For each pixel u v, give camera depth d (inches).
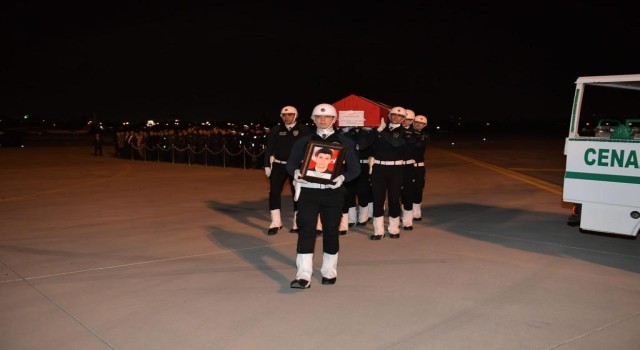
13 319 188.4
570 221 331.9
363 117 320.8
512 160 890.7
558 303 204.4
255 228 343.6
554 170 726.5
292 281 225.5
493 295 213.0
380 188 307.0
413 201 365.4
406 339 172.2
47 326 182.4
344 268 251.4
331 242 225.9
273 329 180.2
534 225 351.9
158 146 896.3
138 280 232.1
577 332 177.6
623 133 268.2
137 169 754.2
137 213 396.2
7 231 331.6
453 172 694.5
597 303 204.5
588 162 271.3
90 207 423.2
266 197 479.2
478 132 2571.4
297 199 224.1
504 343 169.3
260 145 756.6
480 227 345.4
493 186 555.5
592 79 279.7
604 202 266.8
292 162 227.5
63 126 2719.0
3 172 706.8
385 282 229.9
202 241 305.6
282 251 283.7
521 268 250.8
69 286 223.5
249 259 267.0
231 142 796.6
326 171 215.6
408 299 208.7
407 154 328.5
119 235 320.8
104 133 2315.5
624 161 260.1
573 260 265.3
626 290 219.9
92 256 271.1
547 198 471.8
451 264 257.4
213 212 401.4
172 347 166.6
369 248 289.9
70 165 823.1
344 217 325.7
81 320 187.6
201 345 168.1
